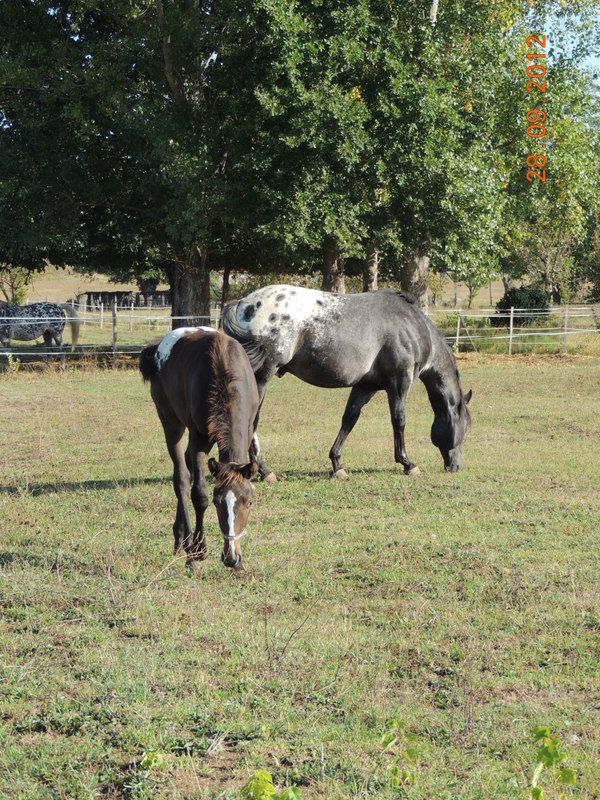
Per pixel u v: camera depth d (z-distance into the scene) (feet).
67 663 16.97
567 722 14.60
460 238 79.15
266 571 22.81
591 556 24.35
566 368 77.56
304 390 64.64
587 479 34.83
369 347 34.58
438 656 17.40
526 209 93.66
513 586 21.61
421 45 79.36
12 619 19.43
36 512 29.37
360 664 16.93
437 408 37.11
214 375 21.61
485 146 82.58
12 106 81.51
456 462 36.78
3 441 44.32
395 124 74.64
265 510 30.01
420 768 12.99
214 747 13.51
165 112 79.41
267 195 74.74
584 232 100.63
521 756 13.37
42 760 13.08
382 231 78.95
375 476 35.73
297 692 15.71
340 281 92.99
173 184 75.15
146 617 19.48
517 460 38.73
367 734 13.99
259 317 33.19
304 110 71.72
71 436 45.60
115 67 77.92
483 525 27.91
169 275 103.55
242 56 77.20
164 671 16.38
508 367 79.41
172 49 77.36
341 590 21.58
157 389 25.04
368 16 75.92
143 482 34.35
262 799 9.66
